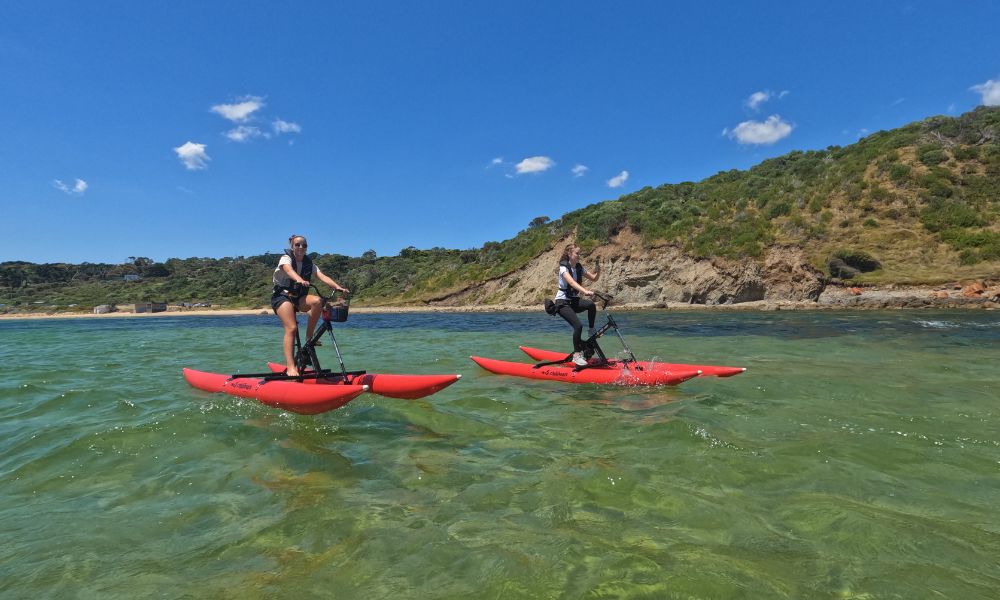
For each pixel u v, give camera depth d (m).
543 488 3.06
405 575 2.16
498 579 2.12
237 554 2.35
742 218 33.91
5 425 4.54
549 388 6.21
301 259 5.52
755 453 3.59
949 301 23.53
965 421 4.39
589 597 1.99
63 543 2.47
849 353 9.20
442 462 3.55
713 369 6.64
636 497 2.92
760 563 2.23
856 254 27.30
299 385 4.88
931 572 2.14
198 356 9.98
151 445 3.92
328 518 2.70
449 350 10.76
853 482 3.08
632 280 34.28
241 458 3.65
